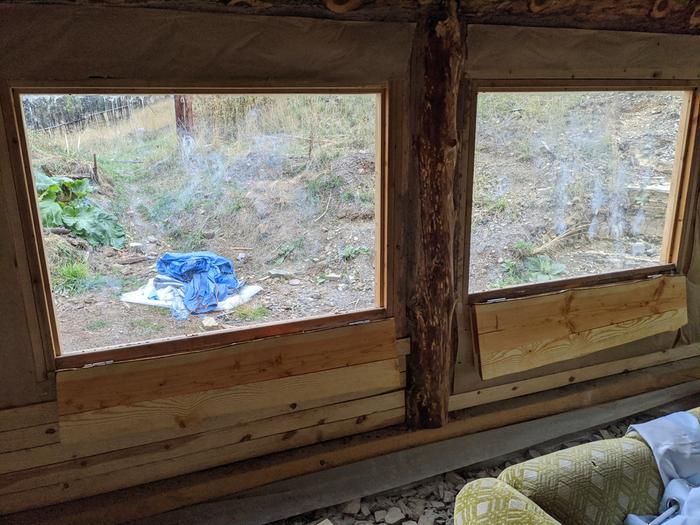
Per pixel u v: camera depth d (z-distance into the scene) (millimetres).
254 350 1942
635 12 2150
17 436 1728
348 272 3625
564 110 4227
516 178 4137
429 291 2115
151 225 3568
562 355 2439
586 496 1334
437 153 1969
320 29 1779
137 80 1613
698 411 1578
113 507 1847
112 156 3441
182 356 1845
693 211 2645
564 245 3969
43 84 1527
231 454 2031
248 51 1715
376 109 2018
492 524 1170
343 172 4035
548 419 2496
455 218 2129
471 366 2346
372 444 2199
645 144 4355
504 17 1999
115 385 1768
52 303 1719
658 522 1328
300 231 3881
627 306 2570
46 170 3260
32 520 1771
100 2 1506
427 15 1896
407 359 2258
